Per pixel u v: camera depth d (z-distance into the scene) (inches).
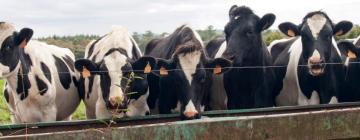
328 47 292.7
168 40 316.5
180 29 305.9
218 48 348.5
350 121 162.9
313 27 295.3
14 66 265.0
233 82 309.7
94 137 137.1
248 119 151.9
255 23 304.5
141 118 199.6
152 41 350.0
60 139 134.1
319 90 306.2
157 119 205.9
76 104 333.7
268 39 426.3
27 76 279.6
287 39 364.2
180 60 263.6
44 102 289.0
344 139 165.8
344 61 327.6
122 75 258.8
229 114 205.6
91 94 298.8
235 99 314.3
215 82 313.4
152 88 298.0
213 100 317.7
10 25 264.7
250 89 310.5
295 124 156.6
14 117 300.4
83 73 262.7
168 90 276.2
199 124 147.4
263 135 153.8
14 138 130.9
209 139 148.5
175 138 145.3
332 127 161.0
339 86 315.9
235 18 308.7
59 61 320.5
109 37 293.4
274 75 330.3
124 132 140.0
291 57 324.8
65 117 331.0
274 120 154.5
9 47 260.8
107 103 250.4
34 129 173.0
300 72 308.8
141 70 265.0
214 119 151.9
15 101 285.9
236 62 295.0
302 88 311.0
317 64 281.4
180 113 252.7
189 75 260.7
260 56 307.1
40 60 292.8
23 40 265.6
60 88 312.0
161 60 263.6
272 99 331.9
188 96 256.8
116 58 265.4
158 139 143.7
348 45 305.9
